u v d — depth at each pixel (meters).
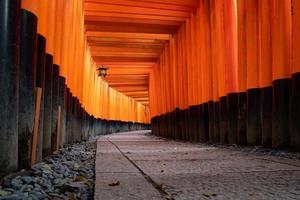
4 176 3.34
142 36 18.30
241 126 9.46
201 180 3.38
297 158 5.65
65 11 7.85
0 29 3.43
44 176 3.90
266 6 8.27
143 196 2.60
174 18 15.55
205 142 12.13
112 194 2.67
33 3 4.24
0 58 3.42
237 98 10.21
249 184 3.14
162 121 21.81
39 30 4.86
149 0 14.09
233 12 10.58
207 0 12.49
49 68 5.73
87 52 18.55
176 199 2.49
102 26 17.05
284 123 7.55
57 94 6.71
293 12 7.23
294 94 7.10
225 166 4.56
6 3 3.48
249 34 8.99
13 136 3.53
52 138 6.50
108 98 31.50
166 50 19.64
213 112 11.70
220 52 11.04
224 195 2.64
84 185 3.48
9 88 3.47
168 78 19.42
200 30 13.04
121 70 27.28
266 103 8.18
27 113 4.12
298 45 7.05
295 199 2.50
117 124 35.78
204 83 12.58
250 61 8.92
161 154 6.81
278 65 7.67
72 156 6.75
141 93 39.66
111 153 7.18
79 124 12.91
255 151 7.50
